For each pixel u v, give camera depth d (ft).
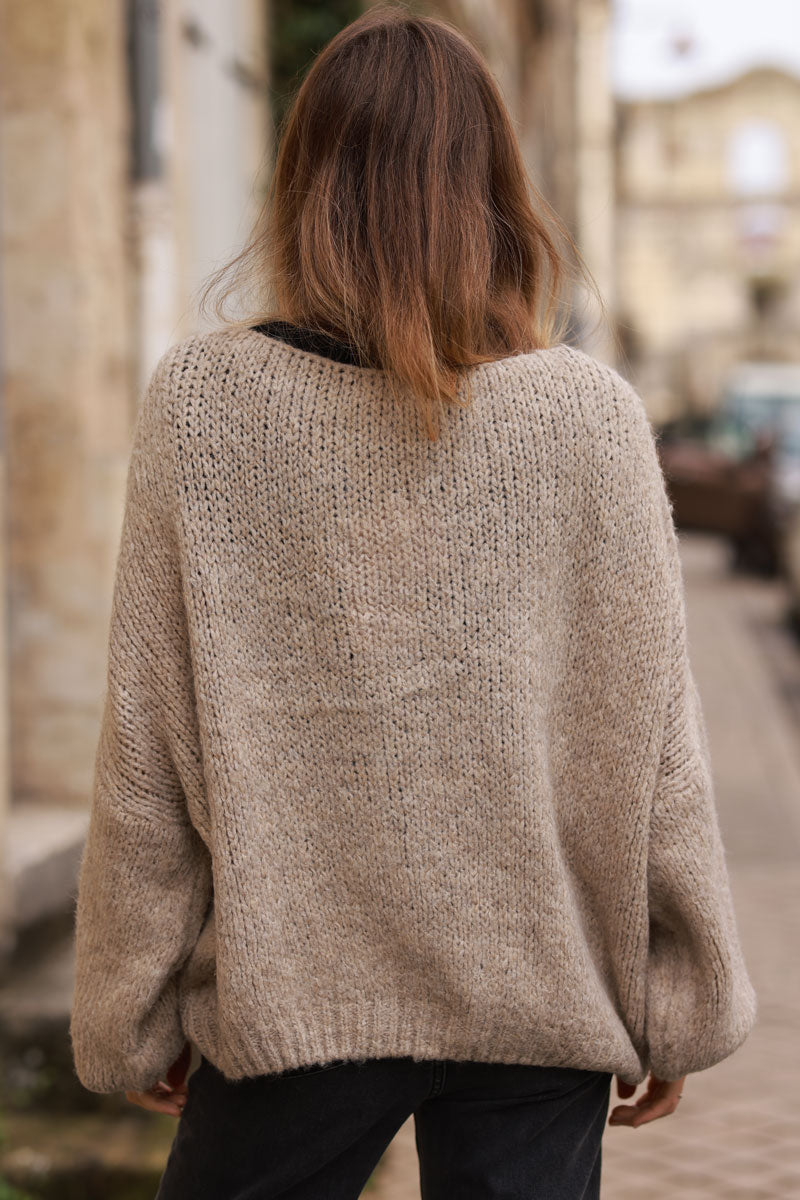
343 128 4.31
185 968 4.61
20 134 13.58
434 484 4.14
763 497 50.24
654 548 4.36
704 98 136.05
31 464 13.97
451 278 4.17
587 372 4.30
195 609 4.23
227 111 18.12
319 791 4.25
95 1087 4.67
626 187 137.80
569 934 4.33
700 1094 11.27
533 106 63.72
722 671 31.55
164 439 4.26
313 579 4.18
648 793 4.39
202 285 4.86
